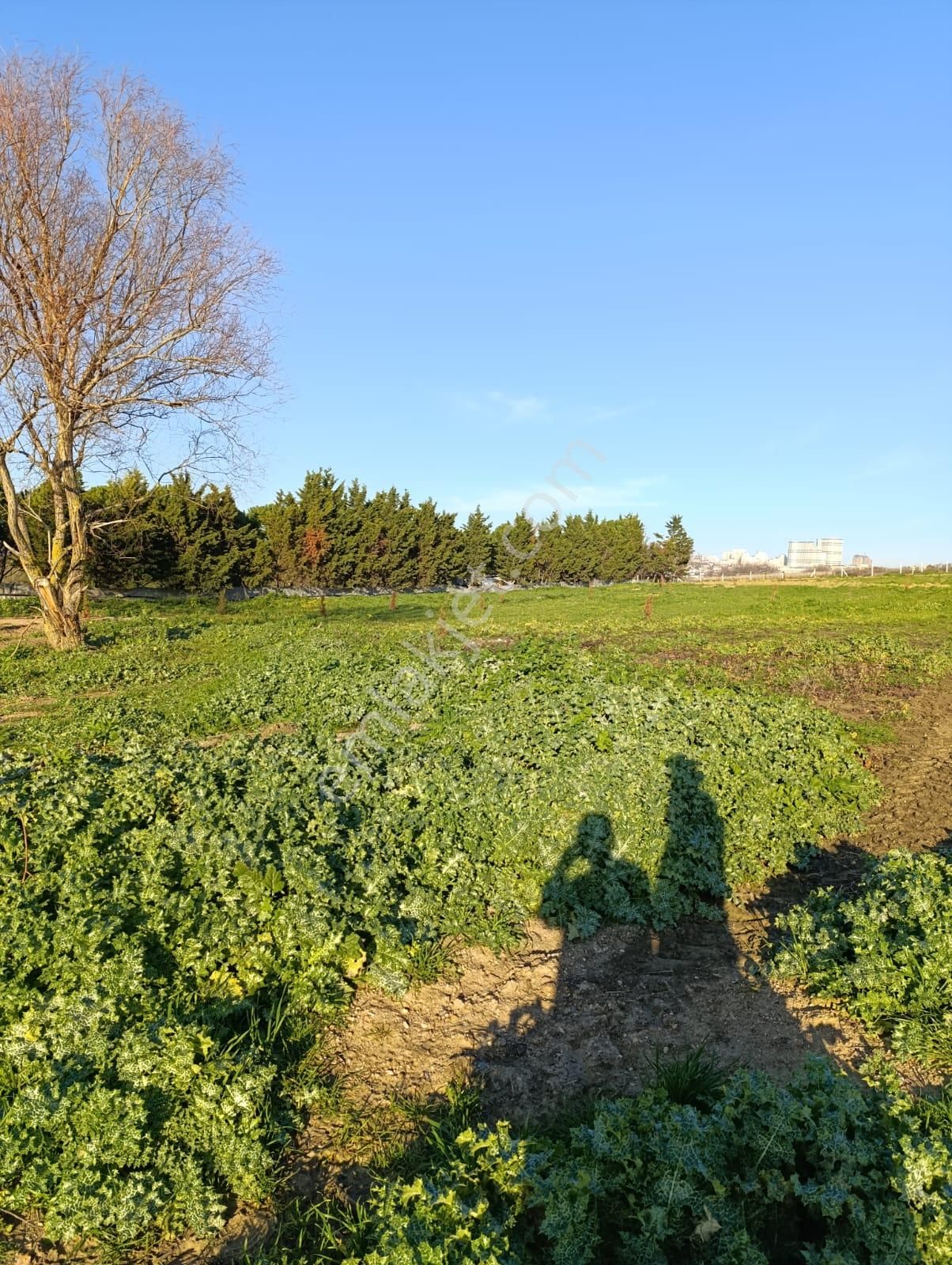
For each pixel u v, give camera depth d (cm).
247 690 1470
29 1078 441
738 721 971
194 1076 440
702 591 4941
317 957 555
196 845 611
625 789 766
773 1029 541
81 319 2131
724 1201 359
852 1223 349
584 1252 340
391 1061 511
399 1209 361
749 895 753
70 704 1495
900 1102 400
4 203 1986
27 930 519
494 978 604
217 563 4331
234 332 2317
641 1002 577
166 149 2141
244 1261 376
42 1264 379
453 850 697
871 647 2173
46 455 2189
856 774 988
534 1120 458
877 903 612
